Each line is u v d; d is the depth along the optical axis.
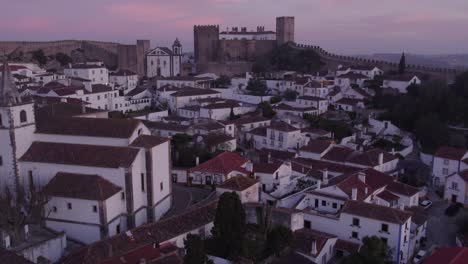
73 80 157.38
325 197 71.50
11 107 65.50
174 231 58.59
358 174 77.81
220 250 54.59
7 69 66.62
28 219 59.12
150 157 67.94
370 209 63.81
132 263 48.00
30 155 67.88
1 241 54.47
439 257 53.56
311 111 147.00
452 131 129.50
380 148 116.69
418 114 135.12
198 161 94.00
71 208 63.19
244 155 106.62
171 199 77.31
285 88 179.75
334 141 118.19
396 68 195.00
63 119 72.94
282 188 79.50
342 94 164.00
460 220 82.50
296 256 56.16
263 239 55.81
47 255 56.59
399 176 100.19
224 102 154.00
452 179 93.31
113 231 64.12
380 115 143.88
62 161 66.38
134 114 143.75
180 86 179.62
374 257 55.03
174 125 123.06
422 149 121.81
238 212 55.03
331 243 60.94
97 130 70.12
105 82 182.12
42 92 133.38
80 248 56.94
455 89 145.50
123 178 64.94
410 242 68.12
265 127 126.81
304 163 95.38
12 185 67.75
